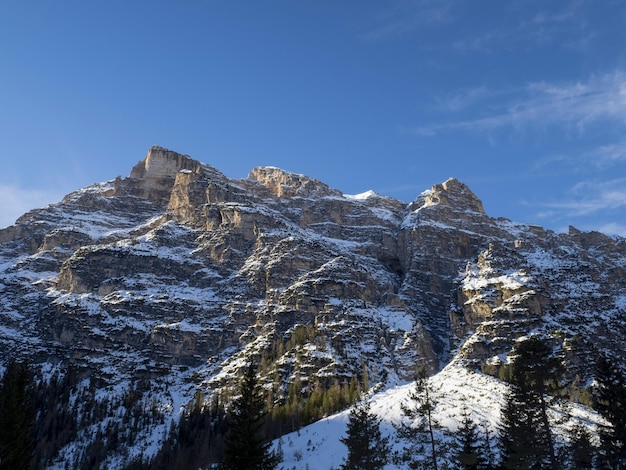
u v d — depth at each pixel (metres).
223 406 176.25
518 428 76.12
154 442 163.50
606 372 78.81
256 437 77.56
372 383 196.75
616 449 74.12
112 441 163.75
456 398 139.75
